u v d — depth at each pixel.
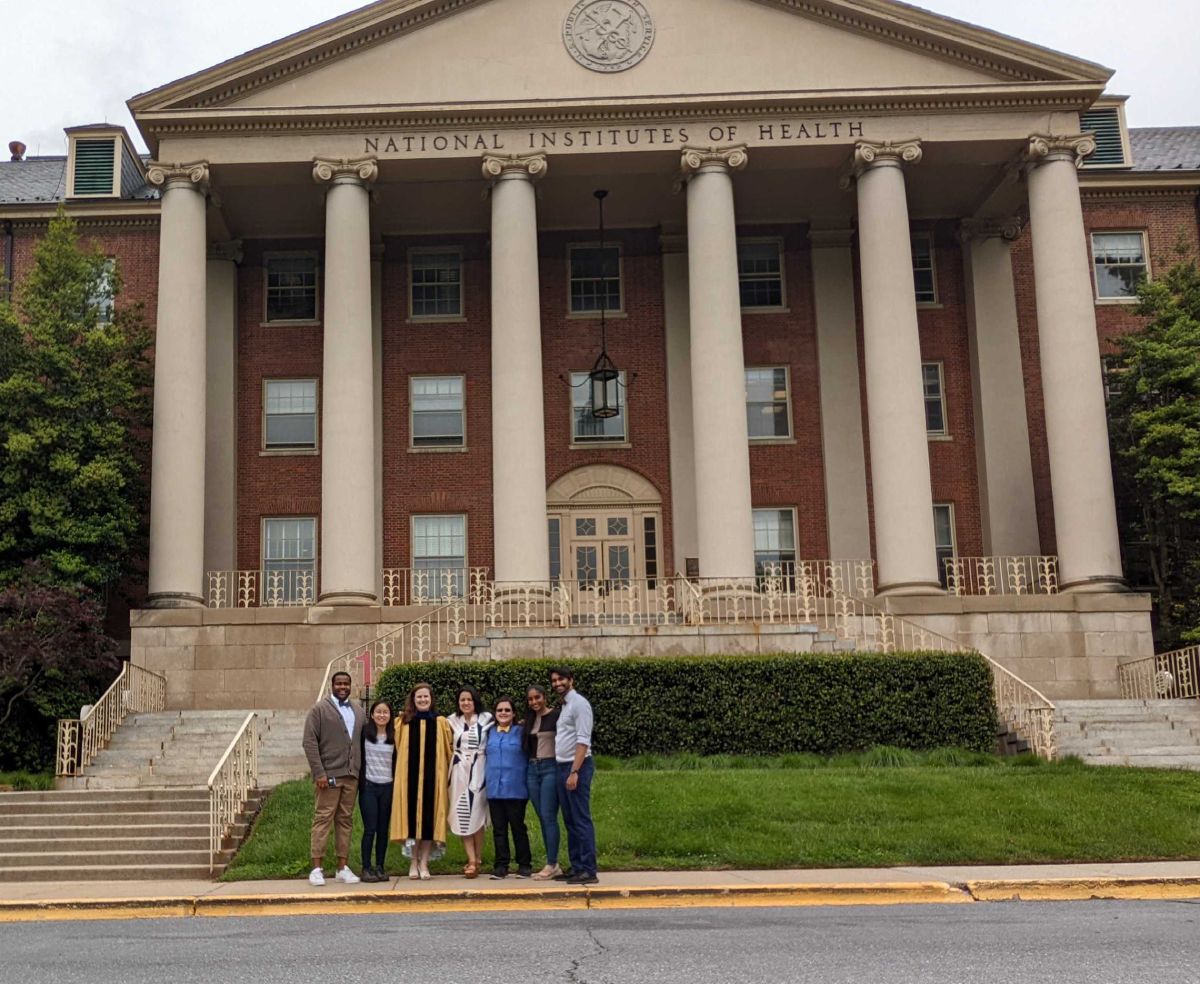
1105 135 39.56
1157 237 38.78
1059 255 31.69
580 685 24.48
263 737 25.02
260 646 29.50
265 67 31.53
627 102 31.64
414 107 31.53
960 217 37.06
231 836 17.42
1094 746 23.30
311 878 14.23
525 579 29.88
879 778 19.56
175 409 30.67
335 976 9.55
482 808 14.66
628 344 36.72
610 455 36.09
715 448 30.58
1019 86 31.89
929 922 11.80
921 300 37.12
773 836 16.34
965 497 36.12
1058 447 31.11
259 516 35.72
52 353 30.20
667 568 35.50
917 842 16.12
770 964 9.84
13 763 27.64
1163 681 27.59
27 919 13.13
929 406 36.66
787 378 36.56
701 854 15.76
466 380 36.53
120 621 34.03
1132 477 33.38
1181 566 32.75
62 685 27.97
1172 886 13.91
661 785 19.05
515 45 32.16
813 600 30.67
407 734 14.65
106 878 16.39
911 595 29.84
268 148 31.83
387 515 35.88
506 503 30.27
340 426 30.66
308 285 37.03
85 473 29.52
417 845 14.68
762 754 24.19
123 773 23.30
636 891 13.30
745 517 30.36
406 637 29.27
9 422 30.20
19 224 37.81
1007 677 25.66
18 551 29.80
